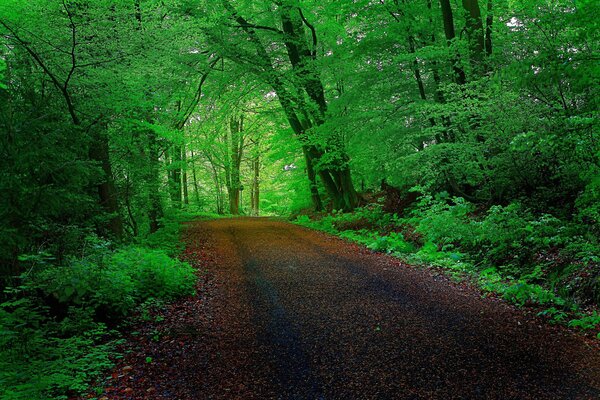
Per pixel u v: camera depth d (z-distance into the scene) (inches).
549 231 345.7
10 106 233.6
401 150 584.4
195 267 428.1
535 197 425.1
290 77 735.1
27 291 236.7
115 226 445.7
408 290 313.0
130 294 282.0
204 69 684.1
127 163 510.3
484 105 408.5
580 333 214.4
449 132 517.3
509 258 355.9
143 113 465.1
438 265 384.8
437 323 238.4
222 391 169.3
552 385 164.4
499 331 221.9
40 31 304.5
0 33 295.0
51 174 234.8
